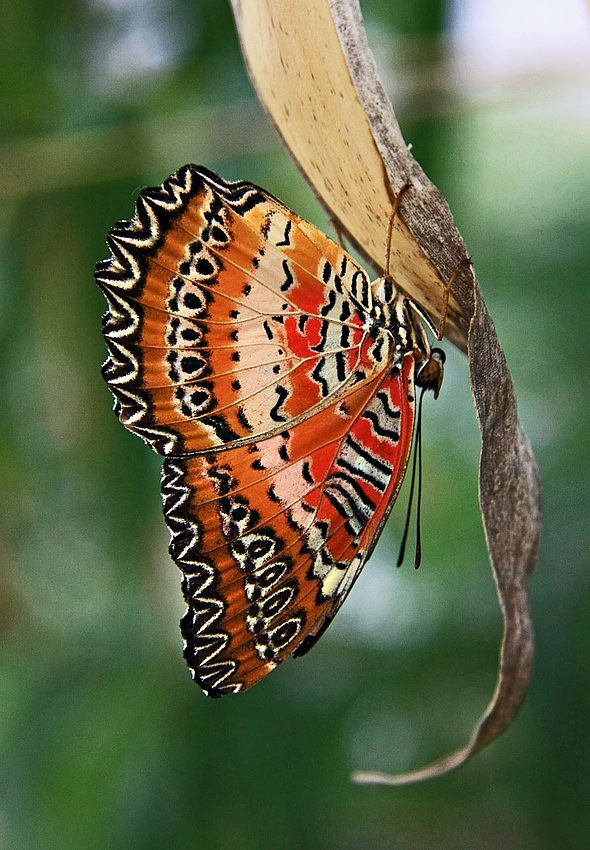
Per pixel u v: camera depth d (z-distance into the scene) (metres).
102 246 0.40
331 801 0.41
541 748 0.41
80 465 0.41
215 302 0.34
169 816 0.40
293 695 0.41
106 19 0.40
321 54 0.33
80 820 0.40
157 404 0.34
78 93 0.40
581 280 0.43
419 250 0.33
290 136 0.34
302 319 0.35
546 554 0.41
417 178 0.33
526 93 0.39
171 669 0.41
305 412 0.35
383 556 0.47
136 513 0.41
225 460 0.35
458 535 0.45
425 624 0.43
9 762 0.40
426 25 0.40
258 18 0.33
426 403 0.48
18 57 0.40
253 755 0.40
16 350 0.41
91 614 0.41
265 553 0.36
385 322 0.35
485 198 0.54
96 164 0.40
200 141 0.40
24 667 0.41
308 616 0.36
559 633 0.40
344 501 0.36
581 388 0.42
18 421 0.41
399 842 0.52
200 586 0.35
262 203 0.34
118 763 0.40
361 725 0.42
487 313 0.33
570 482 0.41
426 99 0.40
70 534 0.41
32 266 0.40
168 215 0.34
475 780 0.47
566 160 0.55
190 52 0.40
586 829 0.40
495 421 0.33
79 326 0.41
